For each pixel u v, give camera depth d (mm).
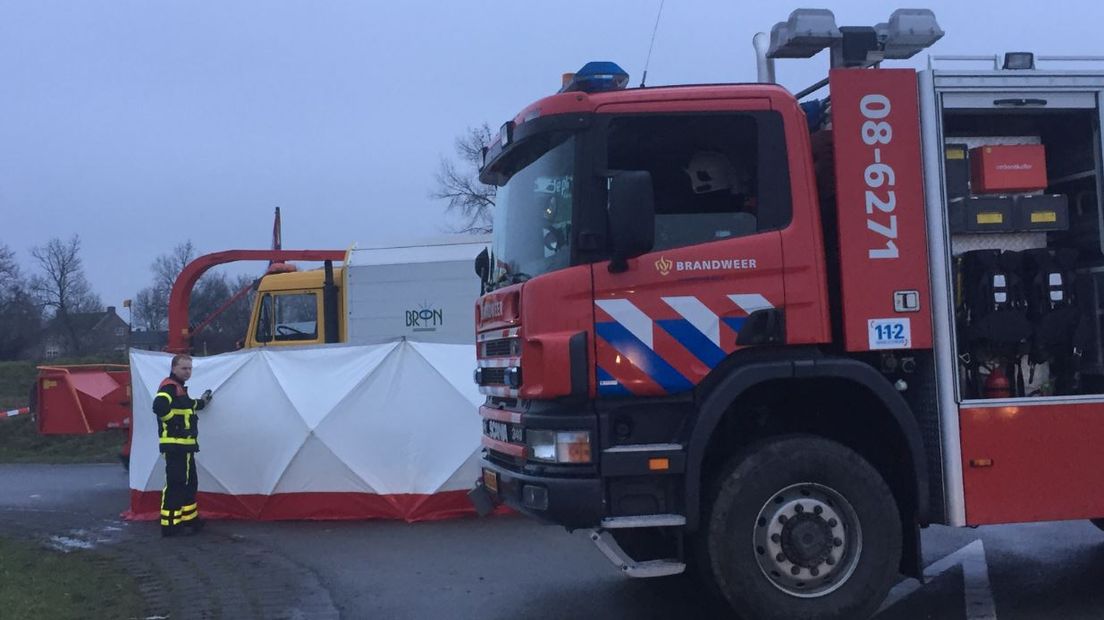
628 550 6039
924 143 6102
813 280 5941
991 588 7098
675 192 5938
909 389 6219
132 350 11500
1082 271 6344
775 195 5977
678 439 5824
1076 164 6469
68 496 13148
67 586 7676
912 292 6023
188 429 9938
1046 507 5973
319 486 10383
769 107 6012
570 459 5695
